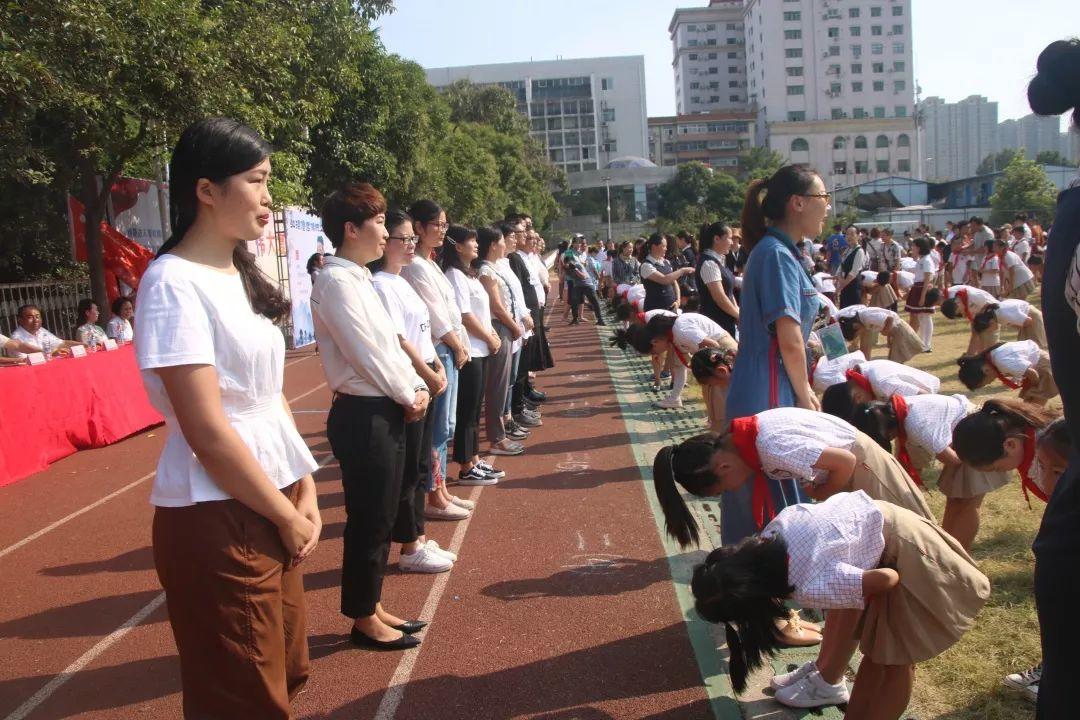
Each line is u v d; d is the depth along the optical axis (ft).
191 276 6.89
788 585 8.11
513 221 28.35
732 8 351.25
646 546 15.39
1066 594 6.05
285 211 45.47
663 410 27.53
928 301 33.73
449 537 16.30
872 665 8.75
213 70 29.04
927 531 8.54
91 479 21.95
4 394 21.75
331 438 11.39
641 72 305.12
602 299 71.61
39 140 32.71
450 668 11.32
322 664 11.51
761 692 10.43
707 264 23.86
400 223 13.67
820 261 57.98
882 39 306.35
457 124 135.85
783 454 9.71
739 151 318.04
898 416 12.66
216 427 6.70
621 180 248.93
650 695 10.47
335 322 10.89
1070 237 5.73
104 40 24.50
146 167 46.34
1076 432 5.91
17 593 14.61
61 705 10.84
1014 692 9.95
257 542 7.07
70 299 38.78
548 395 31.83
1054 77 5.87
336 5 44.11
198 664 7.09
